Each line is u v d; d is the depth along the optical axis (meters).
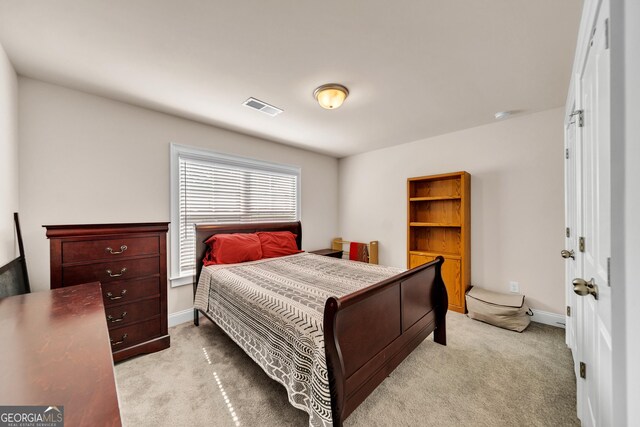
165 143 2.60
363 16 1.33
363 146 3.83
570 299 2.01
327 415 1.06
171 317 2.63
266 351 1.52
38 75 1.89
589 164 1.16
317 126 2.98
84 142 2.15
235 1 1.23
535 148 2.62
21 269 1.68
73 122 2.10
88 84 2.03
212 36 1.49
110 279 1.87
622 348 0.67
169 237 2.63
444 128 3.05
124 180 2.35
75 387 0.59
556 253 2.52
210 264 2.60
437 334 2.20
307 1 1.24
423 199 3.22
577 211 1.49
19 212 1.87
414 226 3.47
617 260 0.67
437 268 2.16
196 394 1.60
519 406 1.49
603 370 0.91
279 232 3.43
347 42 1.54
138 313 1.99
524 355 2.01
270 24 1.39
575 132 1.55
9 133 1.67
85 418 0.50
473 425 1.36
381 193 3.96
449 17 1.34
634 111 0.60
